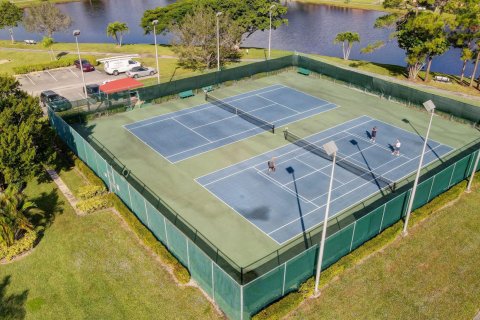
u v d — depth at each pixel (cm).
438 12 5653
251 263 2200
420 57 5016
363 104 4419
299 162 3222
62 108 3872
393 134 3722
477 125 3866
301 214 2609
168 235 2238
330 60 6238
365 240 2370
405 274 2194
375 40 8019
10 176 2520
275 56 6356
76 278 2141
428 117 4109
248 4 6488
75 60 5603
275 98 4544
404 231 2477
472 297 2067
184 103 4403
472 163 3008
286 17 9875
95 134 3678
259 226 2500
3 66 5678
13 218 2272
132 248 2345
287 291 2017
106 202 2675
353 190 2858
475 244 2422
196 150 3403
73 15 10231
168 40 8206
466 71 6272
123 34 8662
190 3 6662
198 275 2069
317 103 4422
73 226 2517
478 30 4766
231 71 4850
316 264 2086
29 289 2075
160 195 2794
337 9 10862
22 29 9269
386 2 5375
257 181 2966
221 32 5469
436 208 2680
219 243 2355
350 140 3588
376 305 2008
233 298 1838
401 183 2938
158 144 3506
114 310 1967
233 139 3591
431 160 3272
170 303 2006
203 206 2684
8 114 2700
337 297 2044
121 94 4166
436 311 1986
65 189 2898
